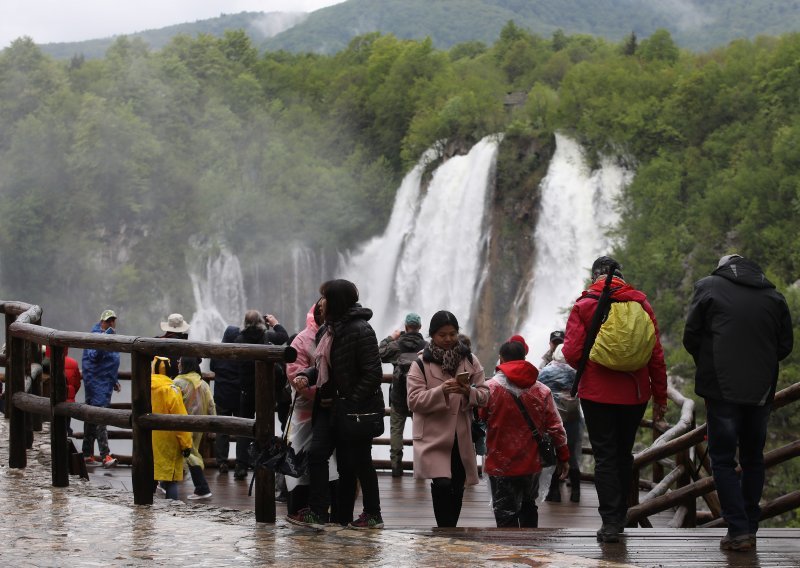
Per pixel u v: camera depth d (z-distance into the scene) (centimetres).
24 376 952
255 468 705
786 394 745
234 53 11631
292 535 659
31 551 602
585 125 6831
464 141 7531
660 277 6109
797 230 5856
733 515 623
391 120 8850
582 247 6438
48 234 8638
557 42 13325
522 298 6562
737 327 623
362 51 11812
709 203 6209
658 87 7425
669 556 602
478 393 732
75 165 8706
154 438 947
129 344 765
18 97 10144
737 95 6975
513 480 769
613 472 661
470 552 602
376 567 555
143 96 9612
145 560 576
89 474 1150
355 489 748
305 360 725
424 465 729
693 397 4609
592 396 661
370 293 7925
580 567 556
